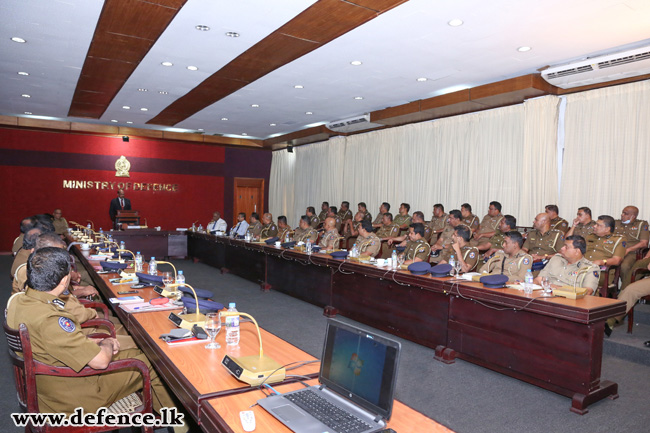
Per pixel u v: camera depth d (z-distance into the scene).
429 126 8.54
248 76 6.52
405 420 1.41
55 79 6.84
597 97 6.04
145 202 11.84
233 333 2.23
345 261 5.09
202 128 11.25
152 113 9.43
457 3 4.03
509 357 3.38
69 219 10.95
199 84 7.01
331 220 6.75
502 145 7.25
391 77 6.45
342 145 10.73
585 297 3.21
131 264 4.66
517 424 2.74
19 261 3.80
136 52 5.54
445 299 3.90
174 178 12.21
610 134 5.90
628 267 5.02
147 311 2.79
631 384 3.37
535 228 5.68
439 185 8.32
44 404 2.04
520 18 4.32
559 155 6.57
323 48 5.28
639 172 5.61
